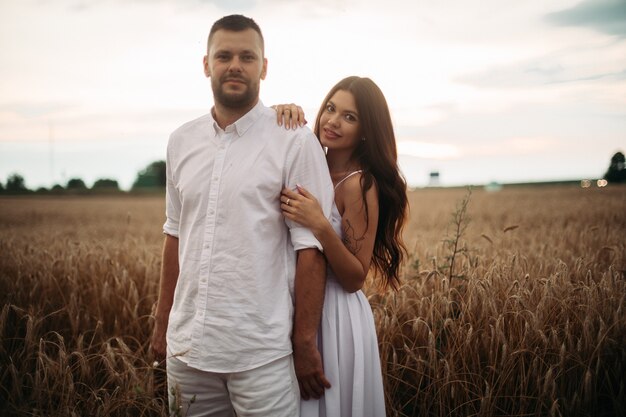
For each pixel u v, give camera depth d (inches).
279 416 72.4
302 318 74.5
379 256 101.1
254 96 73.4
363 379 80.3
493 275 129.2
